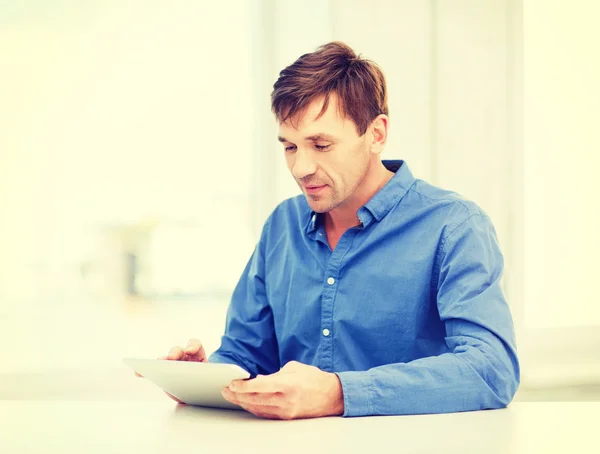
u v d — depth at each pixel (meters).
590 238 2.49
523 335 2.33
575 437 0.83
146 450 0.79
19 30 2.23
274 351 1.48
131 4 2.30
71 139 2.28
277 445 0.80
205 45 2.35
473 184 2.31
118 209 2.31
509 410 1.06
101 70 2.29
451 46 2.31
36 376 2.23
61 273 2.27
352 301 1.32
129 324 2.31
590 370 2.37
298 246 1.43
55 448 0.82
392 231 1.32
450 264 1.23
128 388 2.29
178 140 2.35
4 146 2.23
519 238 2.34
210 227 2.36
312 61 1.24
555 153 2.46
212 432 0.90
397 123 2.26
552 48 2.47
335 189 1.25
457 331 1.16
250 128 2.38
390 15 2.27
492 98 2.34
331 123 1.21
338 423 0.95
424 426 0.92
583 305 2.49
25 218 2.25
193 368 0.96
